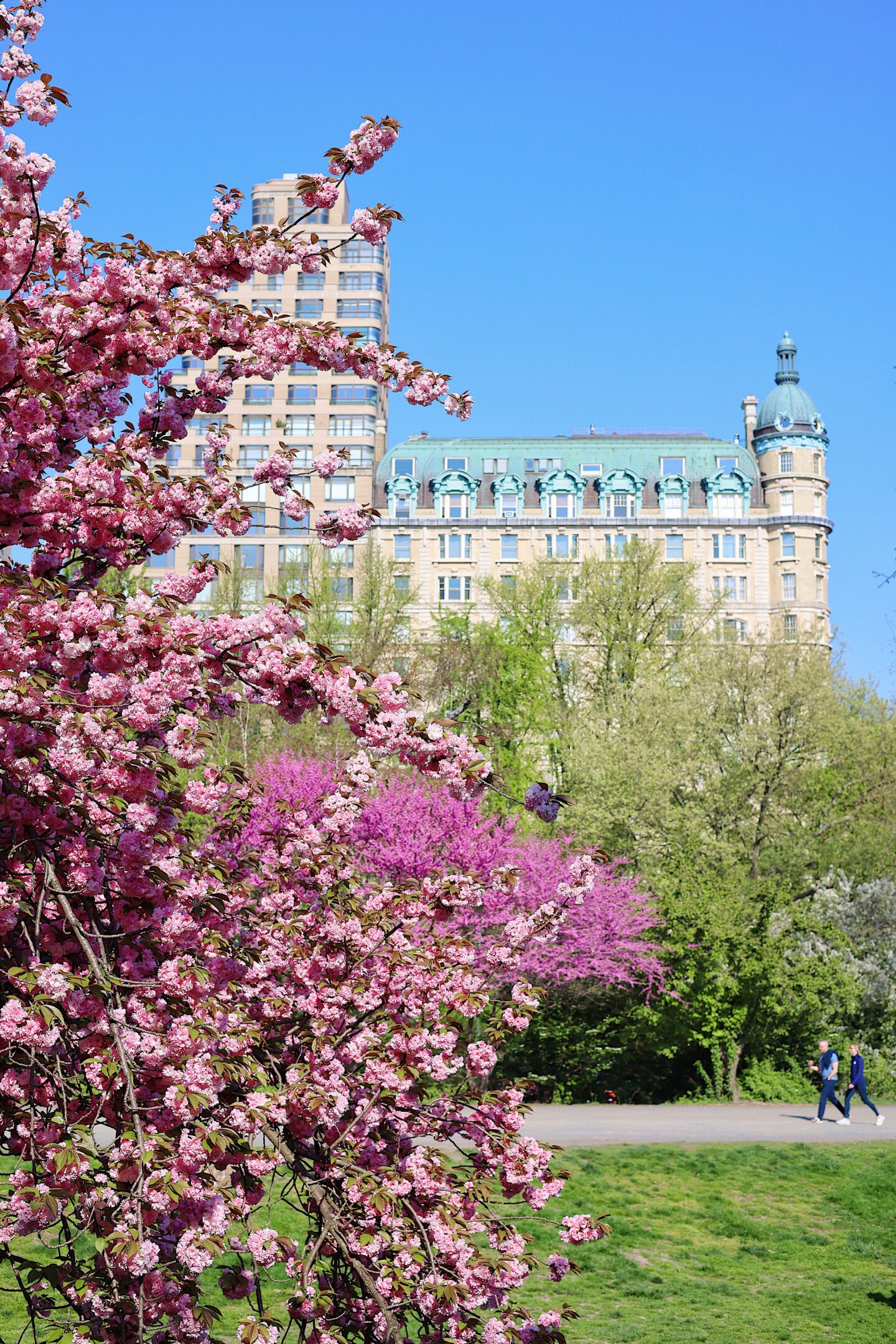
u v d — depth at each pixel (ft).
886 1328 44.65
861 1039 105.09
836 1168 66.39
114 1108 15.58
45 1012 14.26
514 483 251.80
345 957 21.13
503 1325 17.97
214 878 18.17
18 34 19.04
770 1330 44.24
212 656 17.85
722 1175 65.05
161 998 16.22
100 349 18.39
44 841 16.42
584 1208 58.85
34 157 17.63
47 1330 15.96
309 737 95.25
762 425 256.32
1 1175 15.38
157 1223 15.81
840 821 108.37
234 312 21.45
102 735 15.78
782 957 100.48
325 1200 18.01
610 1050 100.48
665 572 145.59
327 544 21.85
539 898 78.48
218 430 22.34
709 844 103.14
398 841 76.13
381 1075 19.47
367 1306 18.15
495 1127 20.33
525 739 133.49
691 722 109.60
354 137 21.16
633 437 262.47
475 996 20.53
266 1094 16.88
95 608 16.74
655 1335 43.24
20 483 18.08
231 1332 32.94
